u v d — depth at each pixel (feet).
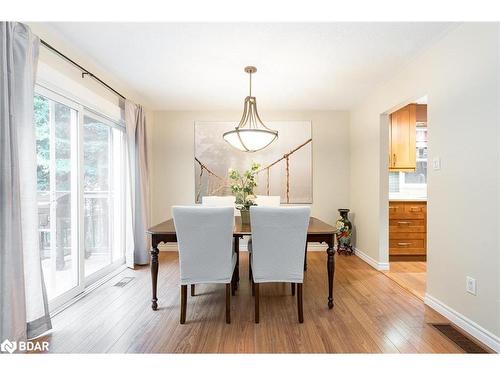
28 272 5.84
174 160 14.53
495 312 5.67
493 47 5.73
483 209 5.97
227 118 14.55
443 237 7.26
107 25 6.97
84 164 9.53
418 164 15.11
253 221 6.72
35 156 5.94
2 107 5.10
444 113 7.24
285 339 6.12
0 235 5.10
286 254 6.84
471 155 6.31
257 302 6.86
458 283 6.70
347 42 7.75
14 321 5.29
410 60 8.80
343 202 14.53
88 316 7.20
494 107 5.70
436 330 6.48
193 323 6.85
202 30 7.18
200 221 6.65
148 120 14.12
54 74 7.34
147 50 8.22
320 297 8.46
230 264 6.93
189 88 11.39
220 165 14.51
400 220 12.75
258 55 8.52
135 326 6.68
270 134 9.06
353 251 13.85
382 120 11.16
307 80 10.49
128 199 11.58
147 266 11.89
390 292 8.86
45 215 7.59
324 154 14.53
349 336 6.24
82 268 8.79
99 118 10.05
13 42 5.51
